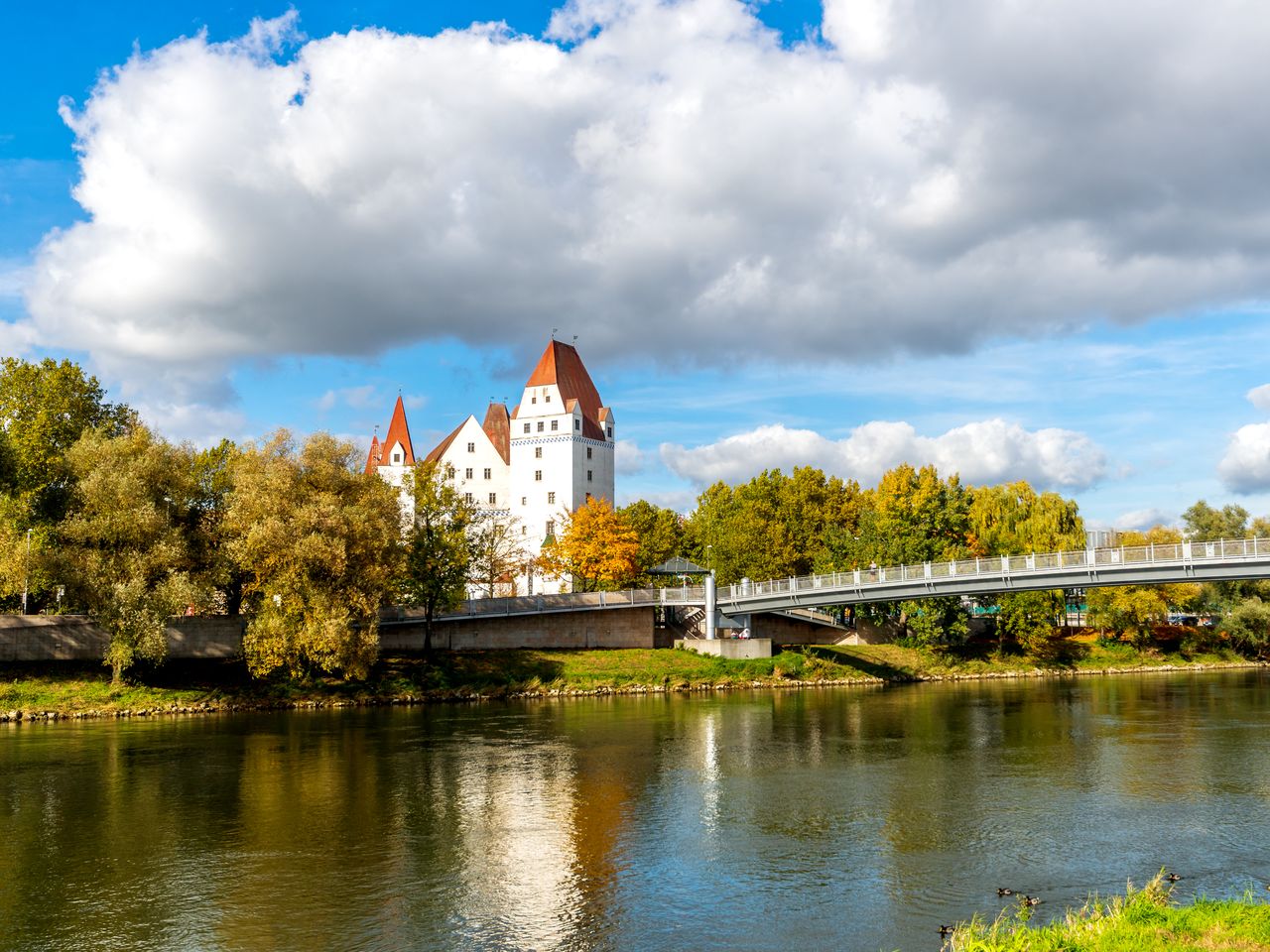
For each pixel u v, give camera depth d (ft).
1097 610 330.95
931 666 298.76
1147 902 65.05
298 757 146.72
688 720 189.78
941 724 182.70
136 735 168.96
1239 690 245.24
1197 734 167.12
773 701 225.97
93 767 138.82
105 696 199.82
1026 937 57.77
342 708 211.00
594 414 504.02
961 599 319.88
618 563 337.93
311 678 221.46
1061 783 125.90
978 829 103.40
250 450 219.41
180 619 227.61
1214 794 118.93
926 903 80.48
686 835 101.60
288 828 104.37
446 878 87.40
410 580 250.16
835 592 257.14
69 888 85.10
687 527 403.95
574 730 175.22
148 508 198.18
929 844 97.86
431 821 107.34
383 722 186.50
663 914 78.13
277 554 200.34
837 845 97.71
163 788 124.06
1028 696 235.40
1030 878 87.10
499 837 100.89
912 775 131.64
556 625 278.67
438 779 129.49
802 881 86.43
